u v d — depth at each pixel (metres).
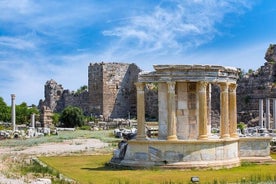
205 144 42.00
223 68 44.38
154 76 43.69
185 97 45.06
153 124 108.94
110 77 147.12
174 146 41.69
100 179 35.56
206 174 37.81
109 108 146.50
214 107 128.50
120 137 89.38
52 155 57.25
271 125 110.94
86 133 102.75
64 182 33.09
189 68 42.97
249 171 39.84
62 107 165.75
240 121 118.62
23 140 85.06
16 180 33.25
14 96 110.62
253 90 123.38
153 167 41.62
